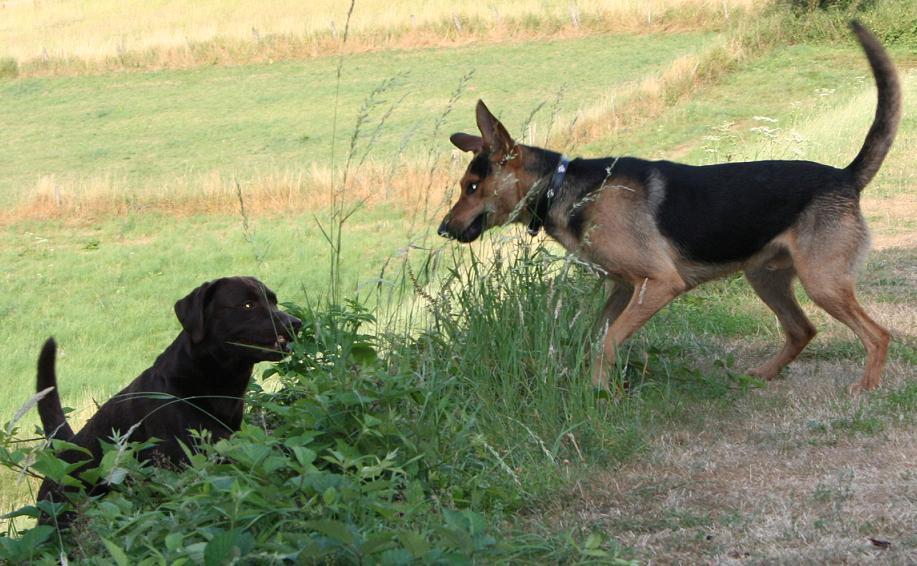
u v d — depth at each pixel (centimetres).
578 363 487
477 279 527
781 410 504
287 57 3894
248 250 1758
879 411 484
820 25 2755
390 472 398
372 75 3456
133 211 2155
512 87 2983
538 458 441
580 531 367
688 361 600
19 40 4547
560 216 557
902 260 836
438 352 496
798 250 533
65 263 1798
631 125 2202
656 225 539
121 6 5294
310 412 407
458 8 3944
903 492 379
